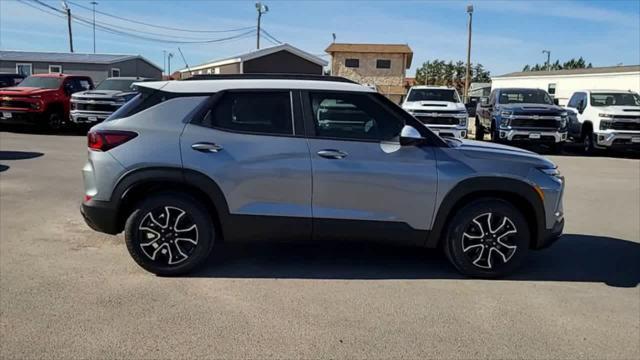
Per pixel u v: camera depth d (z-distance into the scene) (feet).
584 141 55.98
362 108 15.78
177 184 15.43
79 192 26.63
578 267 17.51
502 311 13.79
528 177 15.75
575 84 117.50
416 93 57.62
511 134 52.19
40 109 55.01
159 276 15.62
